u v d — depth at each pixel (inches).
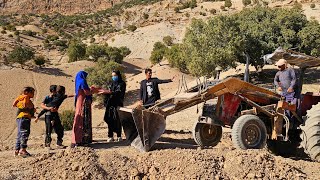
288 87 360.5
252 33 1235.2
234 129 326.6
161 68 2005.4
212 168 281.6
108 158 301.7
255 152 300.2
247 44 1209.4
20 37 4345.5
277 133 349.1
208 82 356.5
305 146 331.6
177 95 359.9
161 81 384.2
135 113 321.1
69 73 2187.5
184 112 765.9
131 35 3855.8
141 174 288.7
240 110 351.6
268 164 288.0
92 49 2507.4
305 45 1251.2
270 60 409.1
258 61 1252.5
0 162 314.2
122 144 367.9
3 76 1918.1
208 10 4352.9
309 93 395.9
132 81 1916.8
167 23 4055.1
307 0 3267.7
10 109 1542.8
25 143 335.9
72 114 1064.2
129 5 6614.2
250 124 330.6
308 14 2878.9
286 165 291.9
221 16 1255.5
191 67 1202.6
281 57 386.9
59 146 380.2
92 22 6461.6
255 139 332.8
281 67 363.9
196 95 330.0
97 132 545.3
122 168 292.5
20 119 338.6
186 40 1302.9
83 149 308.5
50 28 5999.0
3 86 1793.8
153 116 324.5
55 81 1995.6
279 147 382.6
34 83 1910.7
